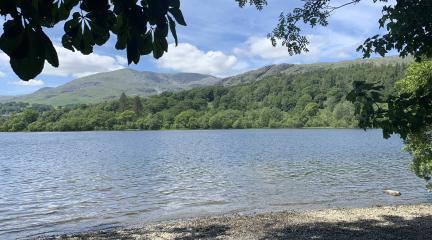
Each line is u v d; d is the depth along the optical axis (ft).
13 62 6.33
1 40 6.24
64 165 163.12
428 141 51.08
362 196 86.02
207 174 128.47
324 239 45.88
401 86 40.91
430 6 20.79
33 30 6.39
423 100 22.59
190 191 95.61
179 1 8.30
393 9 21.98
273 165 153.69
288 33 30.45
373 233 47.85
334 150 229.25
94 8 7.87
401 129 22.20
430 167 51.72
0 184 110.11
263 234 50.42
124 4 8.09
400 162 160.15
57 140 397.60
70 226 62.18
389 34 22.47
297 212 65.87
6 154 227.81
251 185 103.60
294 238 47.21
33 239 54.03
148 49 8.64
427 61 36.73
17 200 85.56
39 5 7.04
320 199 83.30
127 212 72.90
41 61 6.45
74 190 98.63
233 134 479.00
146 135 492.54
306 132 500.74
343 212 64.03
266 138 375.25
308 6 29.04
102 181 114.62
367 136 399.44
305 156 192.75
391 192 87.51
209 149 248.52
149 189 99.25
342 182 107.24
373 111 22.13
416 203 76.95
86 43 8.56
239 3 31.17
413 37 22.15
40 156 212.02
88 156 207.82
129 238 52.01
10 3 6.27
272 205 77.61
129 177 123.03
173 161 175.83
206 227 56.44
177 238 50.83
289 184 104.68
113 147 279.49
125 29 8.50
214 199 84.99
